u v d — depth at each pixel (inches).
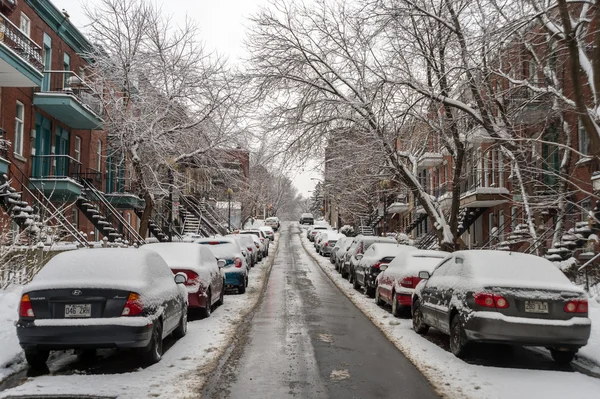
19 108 866.8
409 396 253.9
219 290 553.9
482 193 1072.8
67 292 280.8
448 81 638.5
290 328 435.5
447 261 390.3
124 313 282.7
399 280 501.4
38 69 780.6
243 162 1186.6
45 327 274.5
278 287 765.3
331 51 746.2
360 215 1871.3
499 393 259.3
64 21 997.8
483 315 306.8
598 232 714.8
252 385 268.5
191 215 1489.9
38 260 535.8
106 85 971.3
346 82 732.7
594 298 526.9
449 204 1306.6
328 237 1507.1
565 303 307.7
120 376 279.1
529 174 709.3
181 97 968.3
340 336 405.7
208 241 687.1
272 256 1460.4
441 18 613.3
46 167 960.3
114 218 1228.5
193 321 464.8
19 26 856.9
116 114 956.6
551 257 700.0
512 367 314.5
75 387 257.3
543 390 265.0
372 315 517.0
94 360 316.2
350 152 797.2
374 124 711.7
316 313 523.5
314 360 325.1
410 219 1801.2
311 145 753.0
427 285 405.4
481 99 608.1
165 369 295.9
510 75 664.4
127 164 1139.9
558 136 758.5
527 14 486.0
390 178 856.3
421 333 420.2
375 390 263.0
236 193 1911.9
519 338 301.7
